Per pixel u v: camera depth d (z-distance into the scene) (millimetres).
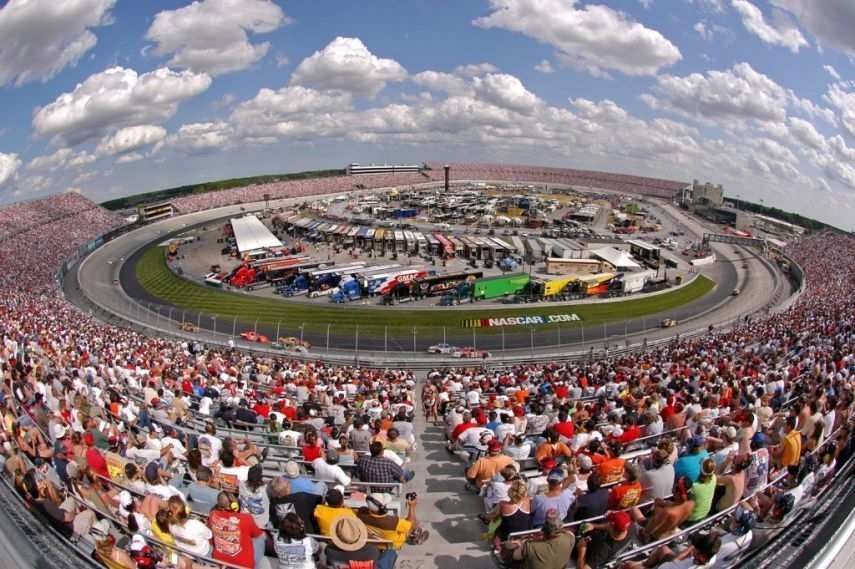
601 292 76938
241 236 107562
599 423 16531
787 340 34438
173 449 13320
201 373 27875
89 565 7168
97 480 9945
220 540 7906
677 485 8484
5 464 8867
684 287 84938
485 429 14125
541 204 180000
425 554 10016
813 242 118188
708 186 199500
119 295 74875
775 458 11211
